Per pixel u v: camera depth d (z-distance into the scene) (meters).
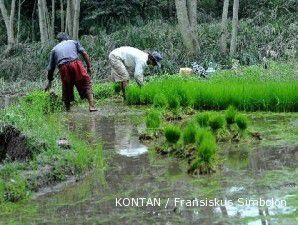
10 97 17.83
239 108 11.01
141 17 27.70
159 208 5.12
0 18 30.02
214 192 5.51
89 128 9.59
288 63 17.38
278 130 8.62
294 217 4.70
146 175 6.29
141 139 8.38
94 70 21.36
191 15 21.94
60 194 5.74
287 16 24.20
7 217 5.10
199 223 4.66
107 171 6.56
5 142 7.41
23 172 6.15
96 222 4.84
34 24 29.48
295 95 10.62
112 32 25.97
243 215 4.80
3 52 25.59
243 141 7.89
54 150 6.84
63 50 11.62
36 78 23.05
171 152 7.30
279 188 5.54
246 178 5.97
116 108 12.03
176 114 10.20
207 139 6.51
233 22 20.89
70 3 24.55
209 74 16.84
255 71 15.43
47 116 11.04
